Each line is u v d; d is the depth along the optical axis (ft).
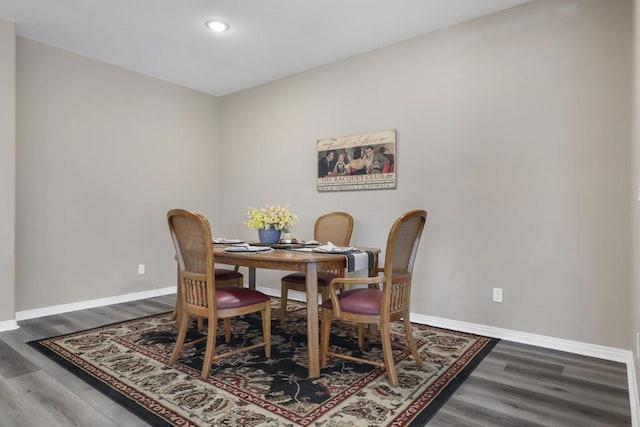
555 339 8.61
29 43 10.84
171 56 12.12
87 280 12.14
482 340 9.12
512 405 6.01
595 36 8.16
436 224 10.35
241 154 15.49
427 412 5.78
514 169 9.14
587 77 8.24
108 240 12.67
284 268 7.38
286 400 6.12
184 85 14.89
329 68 12.67
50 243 11.28
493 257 9.45
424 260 10.55
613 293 7.95
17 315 10.61
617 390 6.55
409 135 10.85
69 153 11.70
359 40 10.94
